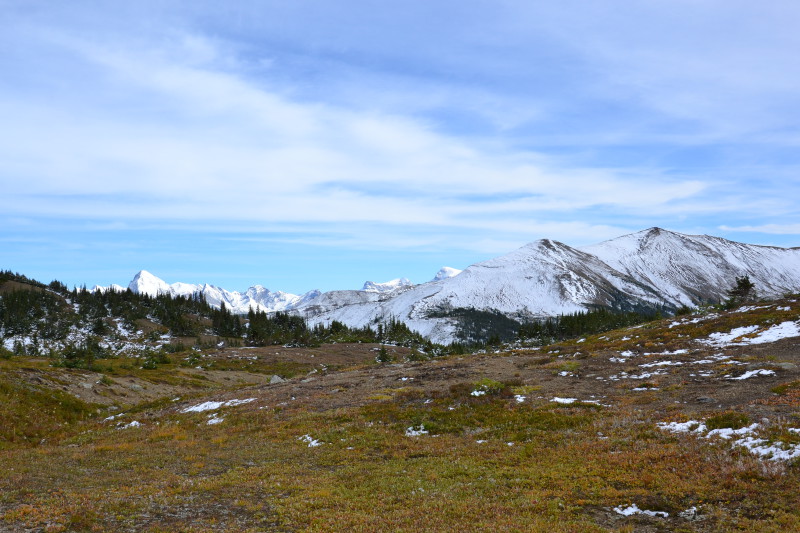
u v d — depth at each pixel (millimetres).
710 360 44156
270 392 52125
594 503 17734
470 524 15922
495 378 47688
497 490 19734
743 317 61750
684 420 26359
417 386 46906
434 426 32812
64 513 17156
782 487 17156
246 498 19766
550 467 22219
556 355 61406
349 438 31375
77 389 61625
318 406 42375
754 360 40750
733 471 18891
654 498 17672
